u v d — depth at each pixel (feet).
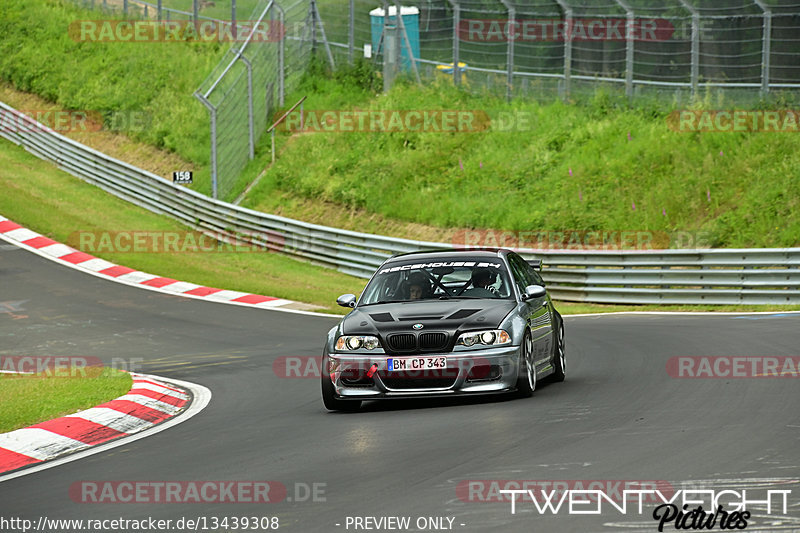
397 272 132.57
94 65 520.01
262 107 445.37
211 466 91.35
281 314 247.91
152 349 201.77
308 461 90.53
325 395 119.44
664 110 370.32
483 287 127.75
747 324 195.72
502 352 115.44
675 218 315.58
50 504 79.77
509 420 104.37
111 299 269.03
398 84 444.96
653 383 127.03
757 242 288.51
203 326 230.27
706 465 79.56
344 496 76.13
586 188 344.49
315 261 340.80
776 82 359.87
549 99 402.93
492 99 417.28
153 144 457.68
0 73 536.01
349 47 474.49
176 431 113.60
